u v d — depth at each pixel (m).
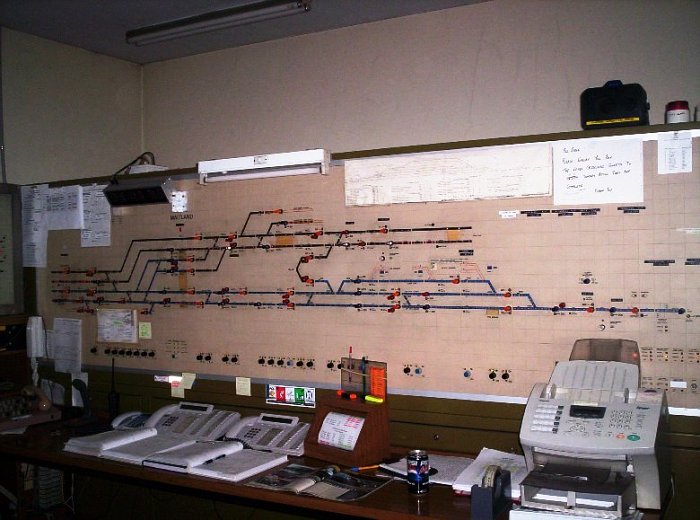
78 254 3.67
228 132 4.39
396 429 2.77
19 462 3.25
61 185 3.72
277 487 2.24
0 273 3.70
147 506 3.50
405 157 2.75
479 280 2.62
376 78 3.89
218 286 3.23
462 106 3.64
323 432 2.59
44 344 3.80
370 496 2.16
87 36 4.07
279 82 4.20
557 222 2.50
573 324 2.48
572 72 3.38
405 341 2.76
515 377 2.57
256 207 3.12
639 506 1.93
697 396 2.31
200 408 3.09
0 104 3.82
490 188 2.60
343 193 2.90
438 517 1.97
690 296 2.32
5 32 3.86
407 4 3.61
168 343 3.39
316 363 2.97
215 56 4.43
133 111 4.66
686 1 3.13
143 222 3.46
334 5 3.62
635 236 2.39
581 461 1.99
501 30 3.54
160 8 3.63
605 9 3.30
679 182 2.33
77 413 3.41
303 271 3.00
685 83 3.14
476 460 2.42
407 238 2.76
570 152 2.47
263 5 3.56
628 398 2.01
